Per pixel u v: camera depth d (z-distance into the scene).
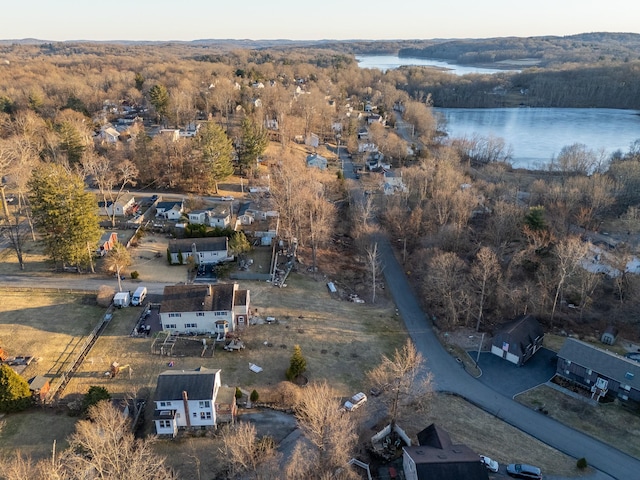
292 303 79.06
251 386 60.09
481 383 65.38
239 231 97.00
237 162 135.12
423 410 59.09
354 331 74.50
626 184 121.62
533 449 54.44
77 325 69.44
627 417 59.47
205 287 70.12
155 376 60.50
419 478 44.56
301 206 99.25
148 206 108.75
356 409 57.88
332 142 177.88
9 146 103.50
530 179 141.50
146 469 41.66
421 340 74.44
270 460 47.16
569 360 65.38
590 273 82.38
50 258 81.81
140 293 75.25
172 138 129.00
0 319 69.19
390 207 108.94
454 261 81.75
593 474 51.34
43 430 51.31
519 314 79.75
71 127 117.69
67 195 78.00
